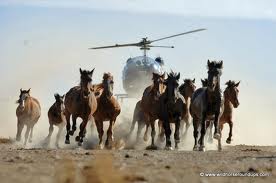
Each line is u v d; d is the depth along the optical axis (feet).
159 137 105.40
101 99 95.09
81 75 91.40
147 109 97.55
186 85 106.63
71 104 92.73
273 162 58.54
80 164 50.75
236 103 95.55
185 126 117.80
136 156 64.80
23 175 42.37
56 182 38.60
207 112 86.94
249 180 43.21
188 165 52.95
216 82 85.51
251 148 100.99
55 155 64.44
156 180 40.55
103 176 38.81
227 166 52.95
